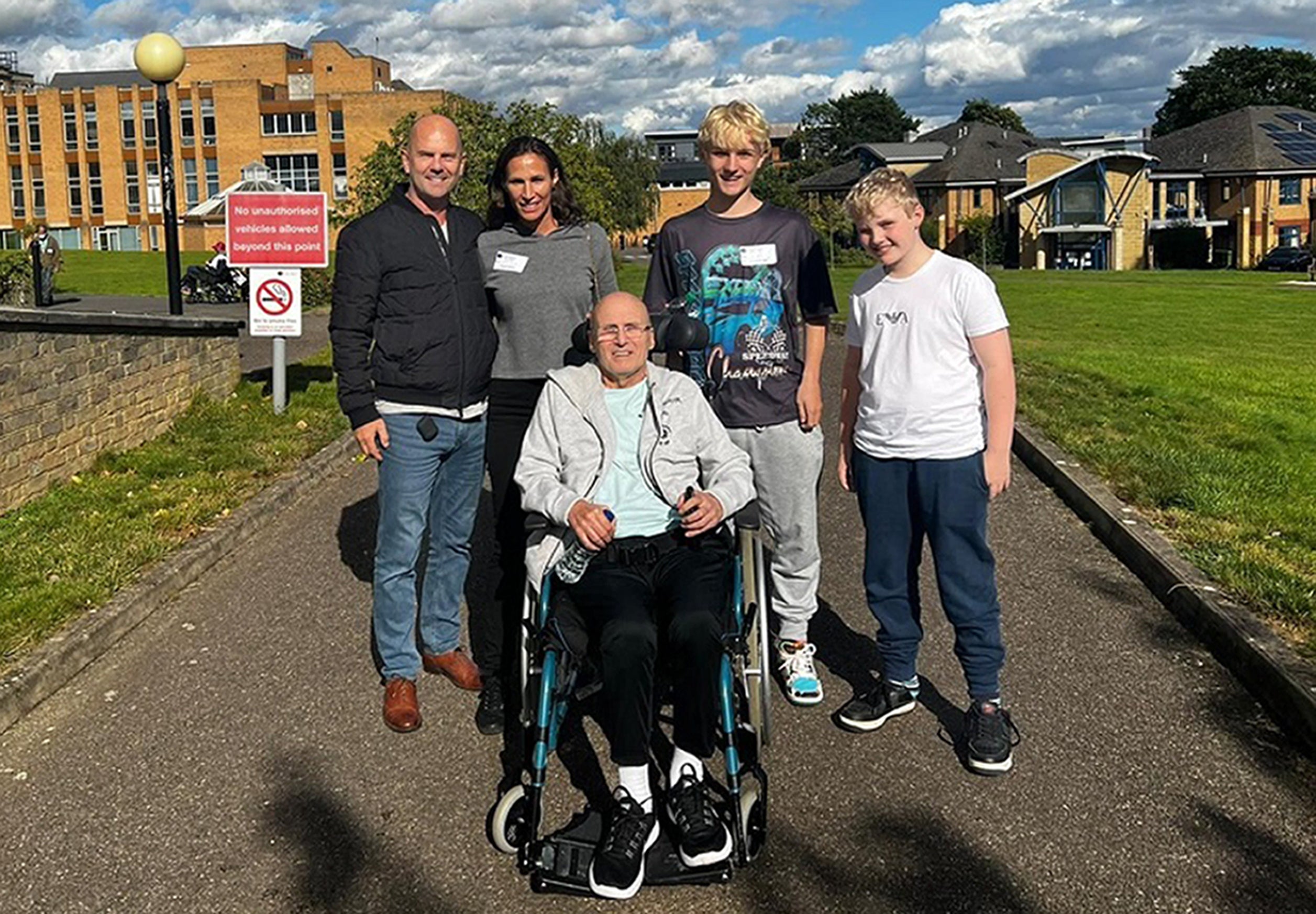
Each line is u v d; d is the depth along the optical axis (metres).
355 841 3.94
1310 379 14.80
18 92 80.38
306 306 23.67
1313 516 7.27
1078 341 20.34
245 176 25.06
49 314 7.94
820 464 4.86
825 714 4.85
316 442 9.84
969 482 4.29
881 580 4.61
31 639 5.36
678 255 4.71
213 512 7.60
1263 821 3.95
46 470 8.05
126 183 80.19
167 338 10.20
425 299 4.67
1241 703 4.85
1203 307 29.73
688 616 3.71
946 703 4.93
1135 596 6.19
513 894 3.63
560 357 4.75
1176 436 10.10
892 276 4.38
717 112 4.53
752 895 3.59
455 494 5.03
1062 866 3.70
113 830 4.02
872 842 3.87
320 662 5.45
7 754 4.58
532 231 4.78
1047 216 69.69
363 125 75.56
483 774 4.39
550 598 3.96
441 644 5.23
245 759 4.52
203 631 5.86
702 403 4.30
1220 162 72.69
